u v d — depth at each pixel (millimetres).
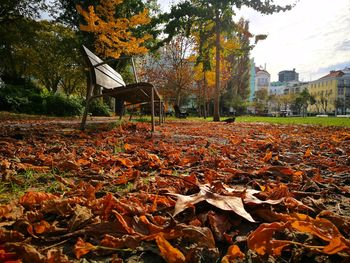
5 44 22922
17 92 13359
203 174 1917
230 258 833
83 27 15602
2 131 4293
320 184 1710
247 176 1928
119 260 816
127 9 20844
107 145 3277
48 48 25859
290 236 975
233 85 46562
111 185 1650
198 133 5410
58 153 2609
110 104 20312
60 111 13680
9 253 762
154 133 4871
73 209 1132
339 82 85250
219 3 13680
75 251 834
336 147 3484
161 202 1273
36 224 970
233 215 1129
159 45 17312
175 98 36094
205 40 16547
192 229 929
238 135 5168
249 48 16203
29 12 20156
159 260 847
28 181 1681
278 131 6410
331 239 851
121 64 23047
